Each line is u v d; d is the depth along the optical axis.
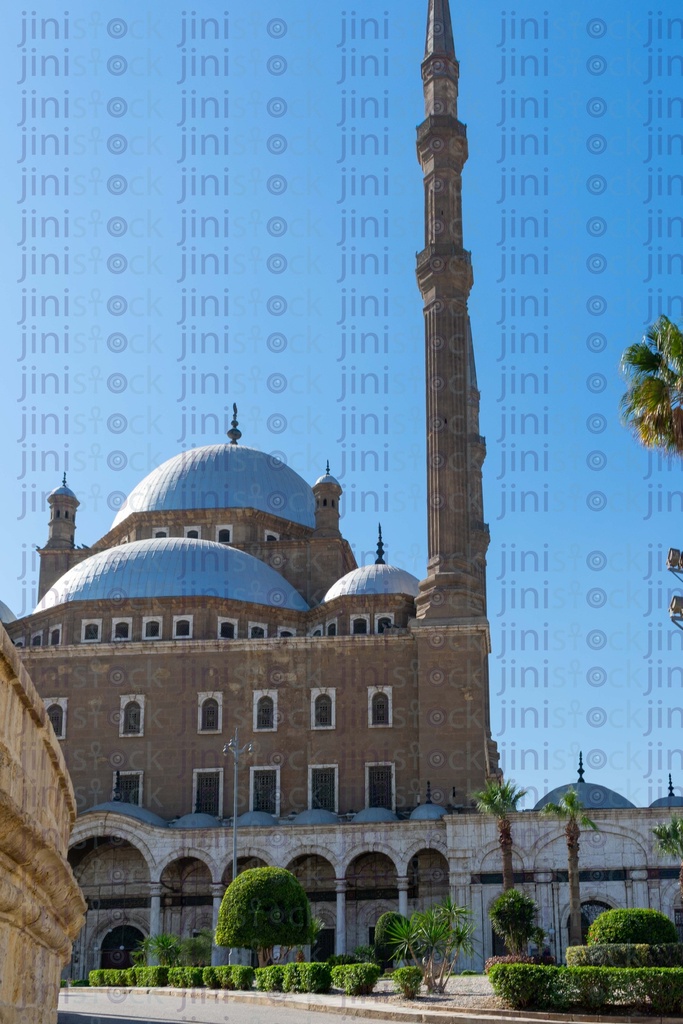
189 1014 36.47
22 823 11.35
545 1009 35.47
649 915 44.25
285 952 61.75
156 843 70.12
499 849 66.19
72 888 15.25
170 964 62.09
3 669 10.99
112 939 72.50
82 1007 40.00
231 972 48.69
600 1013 34.91
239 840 69.69
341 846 68.88
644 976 34.69
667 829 55.47
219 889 68.94
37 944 13.76
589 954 41.59
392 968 61.47
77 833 70.69
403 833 68.62
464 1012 35.75
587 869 64.81
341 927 67.88
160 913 71.31
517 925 50.75
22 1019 12.59
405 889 67.62
